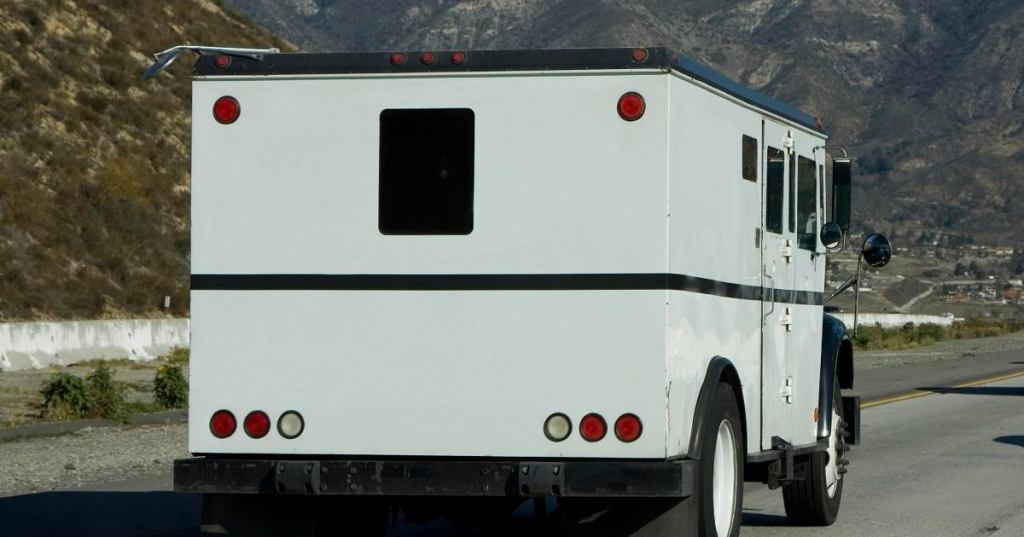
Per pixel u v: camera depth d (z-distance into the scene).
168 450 35.78
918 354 102.81
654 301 17.20
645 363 17.19
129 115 105.81
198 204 18.27
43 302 80.88
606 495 17.02
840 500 26.80
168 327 75.06
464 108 17.69
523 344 17.52
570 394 17.38
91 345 68.44
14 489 28.70
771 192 21.55
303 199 18.08
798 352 23.14
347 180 17.98
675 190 17.42
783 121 22.16
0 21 105.62
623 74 17.33
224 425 18.12
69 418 43.41
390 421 17.81
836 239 24.48
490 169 17.62
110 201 94.94
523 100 17.55
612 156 17.33
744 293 20.14
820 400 24.42
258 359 18.11
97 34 112.94
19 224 86.44
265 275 18.12
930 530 24.20
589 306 17.36
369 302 17.89
